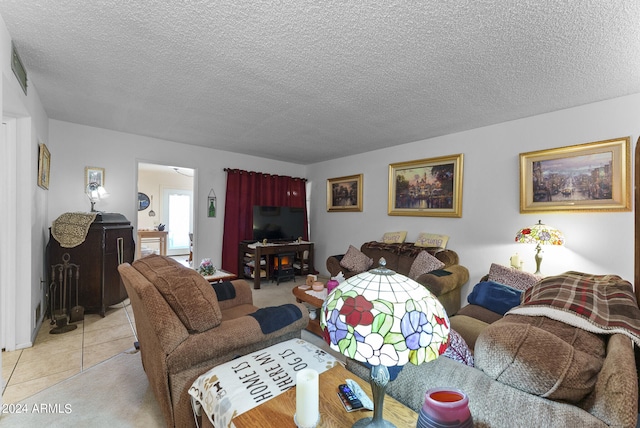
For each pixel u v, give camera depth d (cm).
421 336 74
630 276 244
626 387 76
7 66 173
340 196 525
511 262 294
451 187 366
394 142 417
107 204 383
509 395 88
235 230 501
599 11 146
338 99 266
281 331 177
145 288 145
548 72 209
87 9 154
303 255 553
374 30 166
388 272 87
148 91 257
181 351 139
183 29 169
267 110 298
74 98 276
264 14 154
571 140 274
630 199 244
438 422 75
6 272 234
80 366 217
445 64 202
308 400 89
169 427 141
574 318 125
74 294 310
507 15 151
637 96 240
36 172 265
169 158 435
